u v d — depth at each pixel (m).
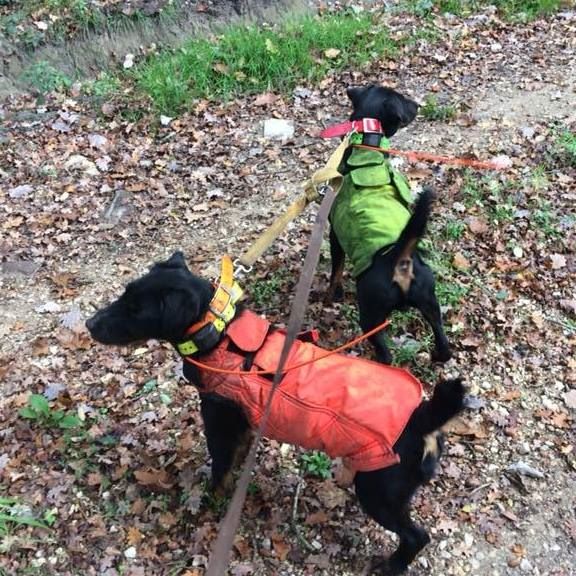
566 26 3.01
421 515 1.24
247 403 1.07
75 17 2.67
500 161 2.10
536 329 1.58
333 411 1.03
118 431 1.38
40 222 1.95
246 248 1.86
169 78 2.45
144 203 2.03
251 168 2.16
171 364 1.52
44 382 1.48
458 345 1.55
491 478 1.30
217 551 0.89
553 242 1.80
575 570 1.18
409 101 1.56
